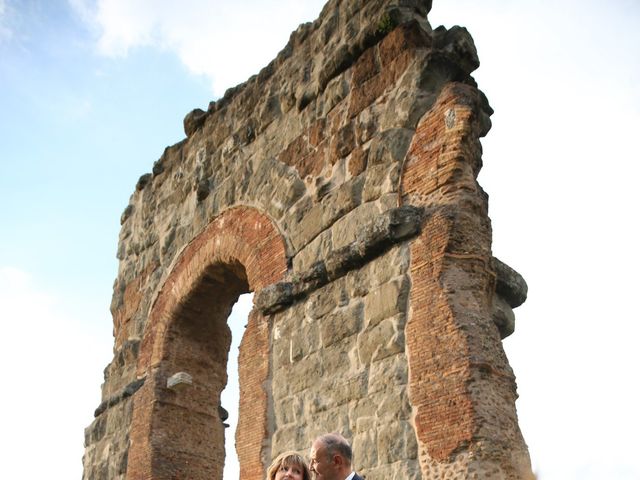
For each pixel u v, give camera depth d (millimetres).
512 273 8594
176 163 14156
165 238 13680
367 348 8398
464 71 9320
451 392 7223
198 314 12828
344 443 5234
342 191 9680
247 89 12695
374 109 9664
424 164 8680
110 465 12578
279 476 4945
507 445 6922
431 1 10133
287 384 9422
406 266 8258
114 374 13617
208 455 12234
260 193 11484
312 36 11445
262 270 10773
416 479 7281
